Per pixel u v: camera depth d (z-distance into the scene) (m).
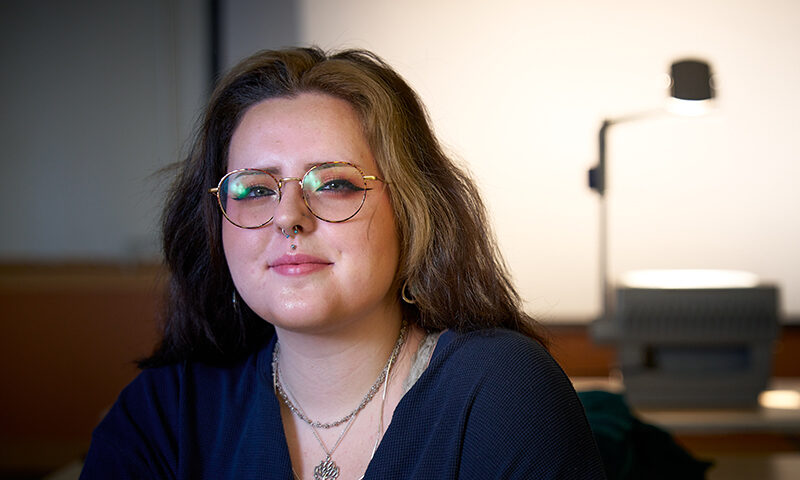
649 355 2.42
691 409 2.38
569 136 3.60
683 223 3.59
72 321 3.93
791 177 3.54
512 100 3.60
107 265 3.92
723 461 1.99
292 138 0.98
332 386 1.03
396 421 0.98
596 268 3.61
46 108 3.90
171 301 1.19
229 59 3.78
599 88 3.58
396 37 3.62
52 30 3.88
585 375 3.62
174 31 3.82
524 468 0.93
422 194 1.02
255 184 0.97
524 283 3.63
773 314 2.35
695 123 3.55
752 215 3.56
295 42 3.72
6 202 3.93
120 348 3.92
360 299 0.97
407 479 0.97
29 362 3.94
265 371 1.09
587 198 3.60
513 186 3.62
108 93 3.88
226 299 1.17
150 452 1.09
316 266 0.96
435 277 1.05
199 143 1.10
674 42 3.55
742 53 3.53
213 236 1.11
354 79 1.00
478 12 3.59
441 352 1.01
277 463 1.01
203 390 1.14
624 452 1.43
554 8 3.57
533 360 0.99
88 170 3.91
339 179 0.96
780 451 3.61
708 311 2.35
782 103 3.52
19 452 3.93
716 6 3.52
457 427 0.96
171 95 3.85
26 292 3.92
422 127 1.07
